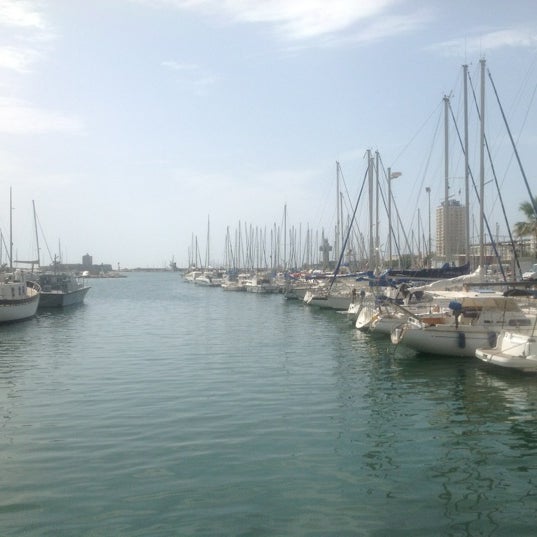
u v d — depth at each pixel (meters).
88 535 9.69
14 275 55.81
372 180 53.81
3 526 10.00
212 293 106.50
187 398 19.38
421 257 61.94
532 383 21.75
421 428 15.93
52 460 13.20
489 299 26.86
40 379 22.94
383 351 30.19
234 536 9.67
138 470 12.55
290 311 60.19
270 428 15.80
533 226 60.41
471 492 11.52
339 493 11.41
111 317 54.78
